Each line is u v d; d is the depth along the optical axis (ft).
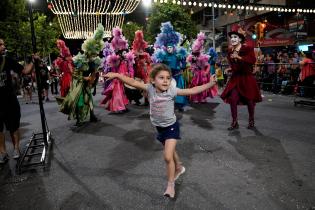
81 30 37.91
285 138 18.67
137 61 33.63
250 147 17.11
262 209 10.48
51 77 54.95
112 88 28.84
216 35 96.73
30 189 13.00
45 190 12.81
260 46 70.90
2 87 16.29
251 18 84.58
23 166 15.05
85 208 11.12
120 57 29.45
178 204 11.04
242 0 46.93
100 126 24.12
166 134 11.80
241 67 20.62
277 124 22.36
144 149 17.61
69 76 38.11
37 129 25.04
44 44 80.38
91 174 14.28
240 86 20.92
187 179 13.12
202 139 18.94
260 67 45.85
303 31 64.18
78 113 24.40
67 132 22.85
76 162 16.02
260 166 14.30
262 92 43.04
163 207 10.87
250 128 21.27
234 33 20.42
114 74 11.65
